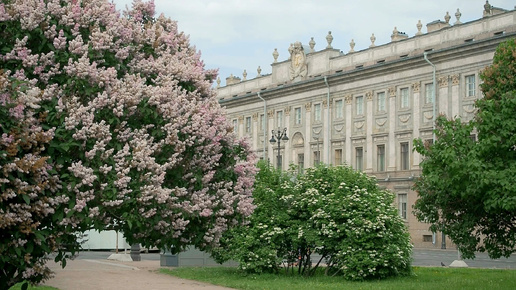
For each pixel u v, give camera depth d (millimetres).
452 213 19484
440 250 51531
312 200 25078
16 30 11148
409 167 57062
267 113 73375
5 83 9844
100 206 10656
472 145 17562
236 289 21672
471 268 30328
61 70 11320
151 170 11109
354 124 62469
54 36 11367
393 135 58531
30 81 10398
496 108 17859
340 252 24406
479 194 17344
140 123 11867
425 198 19828
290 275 25922
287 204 25984
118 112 11086
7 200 9938
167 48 13336
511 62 26719
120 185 10602
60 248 11062
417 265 34000
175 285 22625
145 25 13578
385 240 24594
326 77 64438
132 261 36062
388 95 59188
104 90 11266
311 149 67188
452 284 22125
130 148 11375
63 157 10625
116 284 22672
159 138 11945
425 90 55938
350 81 63000
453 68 53438
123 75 12336
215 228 12711
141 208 10969
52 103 10742
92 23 11953
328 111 65250
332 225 24578
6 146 9703
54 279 23781
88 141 10766
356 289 21016
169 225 11648
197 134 12188
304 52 69062
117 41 11977
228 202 12883
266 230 25281
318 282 23516
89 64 11406
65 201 10344
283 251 26062
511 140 17109
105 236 50531
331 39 66250
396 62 57656
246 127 76938
